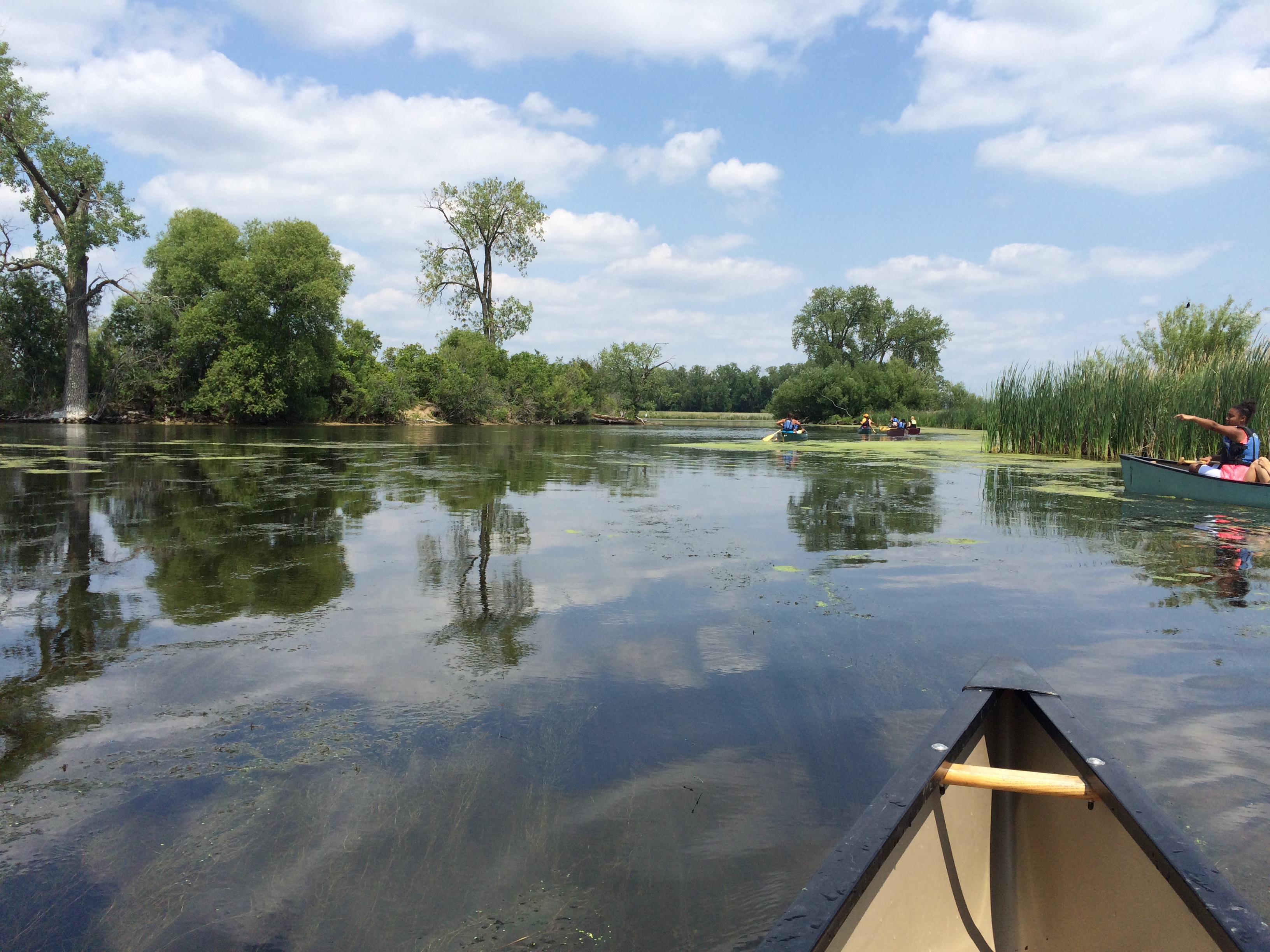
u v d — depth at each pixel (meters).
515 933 1.73
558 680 3.22
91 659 3.43
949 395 55.66
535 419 42.41
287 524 6.80
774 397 50.78
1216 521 7.42
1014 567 5.39
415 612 4.18
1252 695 3.09
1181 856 1.52
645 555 5.67
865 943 1.58
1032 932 2.05
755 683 3.20
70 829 2.14
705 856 2.03
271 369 29.38
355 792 2.34
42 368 29.42
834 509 8.05
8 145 25.62
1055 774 1.92
